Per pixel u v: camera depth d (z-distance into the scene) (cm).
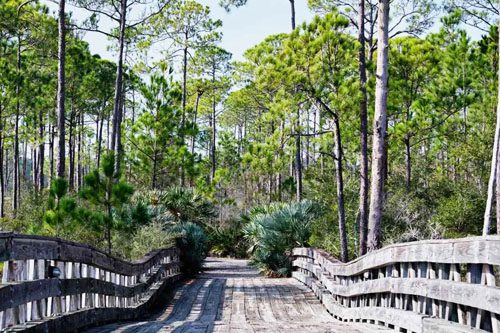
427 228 1680
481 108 1977
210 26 3344
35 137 3216
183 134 2422
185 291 1318
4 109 2603
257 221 1830
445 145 2570
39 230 1116
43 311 558
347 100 1384
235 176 3425
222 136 4375
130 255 1336
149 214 1622
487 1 2084
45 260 566
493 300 427
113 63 3412
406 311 616
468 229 1745
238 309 1069
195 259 1723
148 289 1110
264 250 1744
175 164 2381
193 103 4669
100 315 728
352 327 711
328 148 2323
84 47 3206
